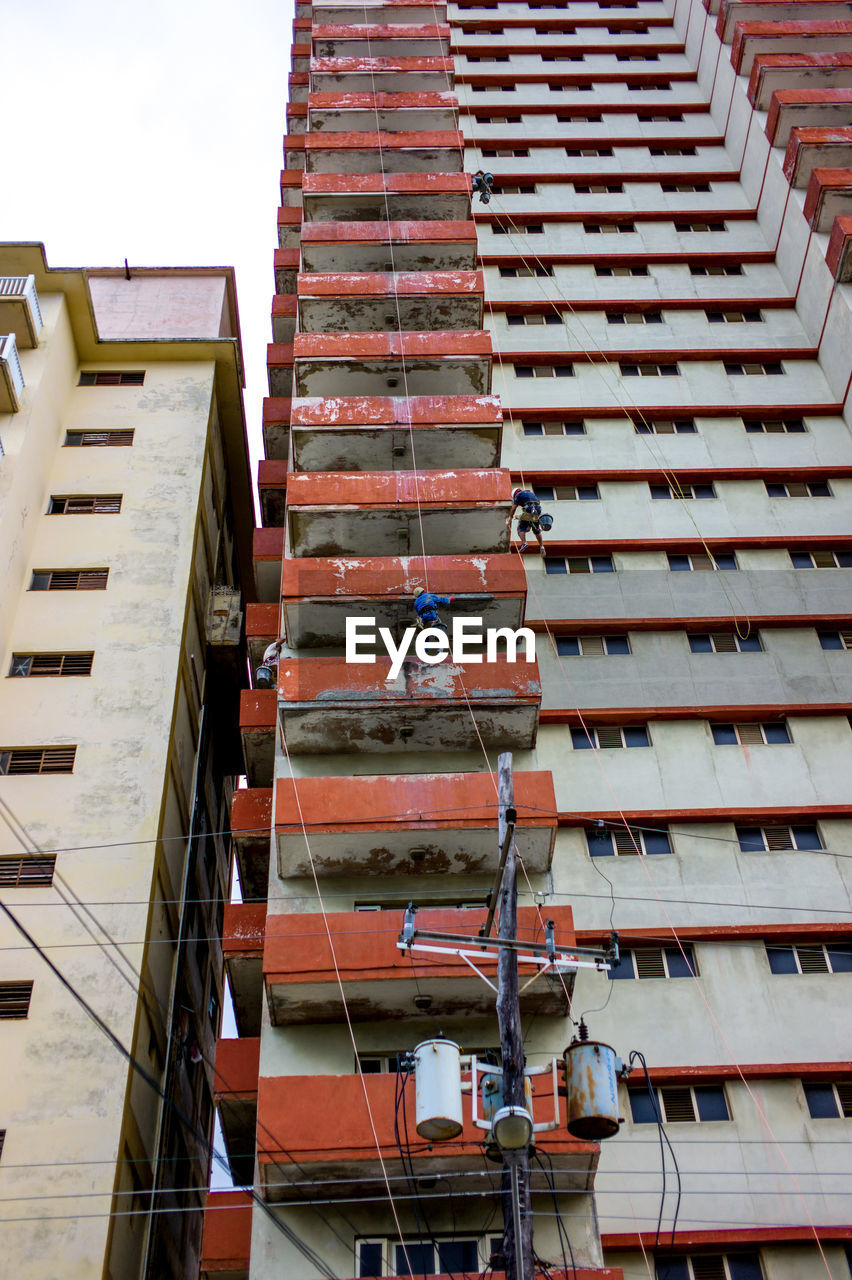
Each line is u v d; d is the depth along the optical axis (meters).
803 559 27.22
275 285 34.44
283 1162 15.95
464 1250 16.53
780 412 30.33
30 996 19.22
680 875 21.73
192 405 28.64
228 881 30.80
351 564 22.70
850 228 30.70
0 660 23.19
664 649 25.31
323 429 25.30
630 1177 18.23
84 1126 17.97
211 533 28.69
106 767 22.05
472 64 42.06
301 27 45.28
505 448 29.39
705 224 36.22
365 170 34.97
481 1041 18.66
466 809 19.34
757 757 23.56
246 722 23.11
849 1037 19.77
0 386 25.42
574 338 32.34
